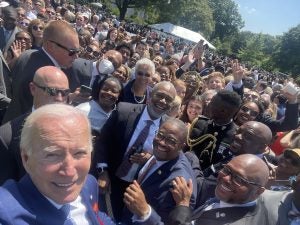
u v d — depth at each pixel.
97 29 4.66
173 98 1.23
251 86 3.68
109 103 1.36
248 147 1.14
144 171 1.08
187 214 0.90
